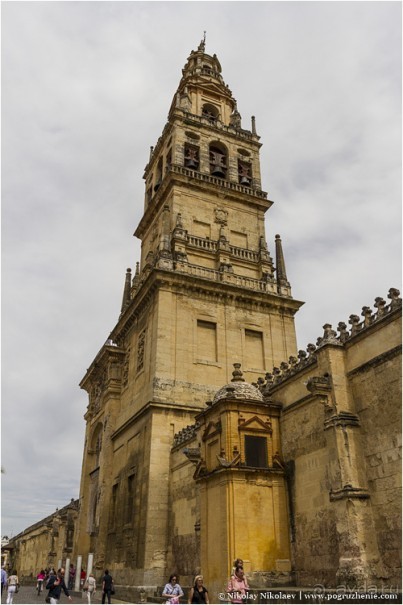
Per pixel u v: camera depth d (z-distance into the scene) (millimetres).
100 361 47062
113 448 41062
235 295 39656
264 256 44031
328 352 19781
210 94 55906
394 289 17953
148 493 31047
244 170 49938
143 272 46312
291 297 41875
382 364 17969
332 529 18203
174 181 44500
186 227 43156
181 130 48750
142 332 40031
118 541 35062
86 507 46438
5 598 33062
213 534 21484
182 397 34531
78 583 37719
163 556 29812
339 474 17766
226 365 37219
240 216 46125
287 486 21703
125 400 41062
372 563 16312
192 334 37156
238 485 20922
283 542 20656
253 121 54062
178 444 31156
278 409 23359
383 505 16734
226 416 22453
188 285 38250
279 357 39531
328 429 18781
